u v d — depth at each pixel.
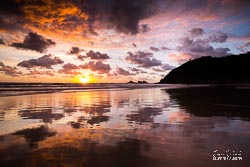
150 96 21.08
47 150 4.68
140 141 5.32
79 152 4.53
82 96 21.67
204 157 4.17
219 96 18.16
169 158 4.14
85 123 7.77
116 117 8.99
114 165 3.84
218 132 6.11
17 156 4.31
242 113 9.52
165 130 6.49
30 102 15.48
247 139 5.36
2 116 9.44
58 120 8.45
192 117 8.67
